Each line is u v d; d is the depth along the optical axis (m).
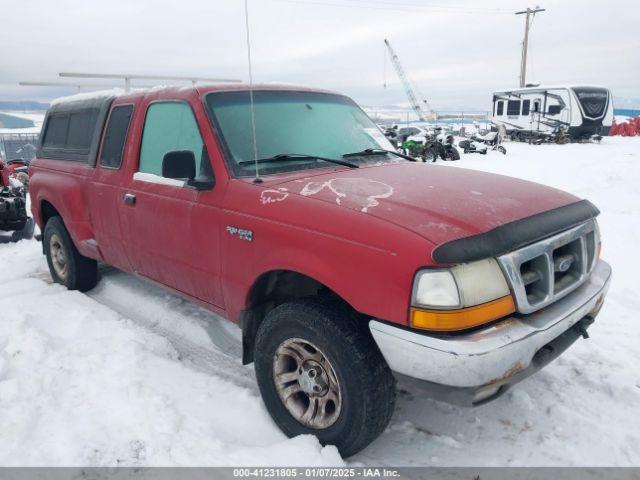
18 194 7.76
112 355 3.54
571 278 2.79
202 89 3.51
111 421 2.89
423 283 2.24
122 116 4.14
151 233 3.69
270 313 2.87
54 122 5.29
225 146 3.22
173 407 3.04
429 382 2.31
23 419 2.88
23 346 3.62
